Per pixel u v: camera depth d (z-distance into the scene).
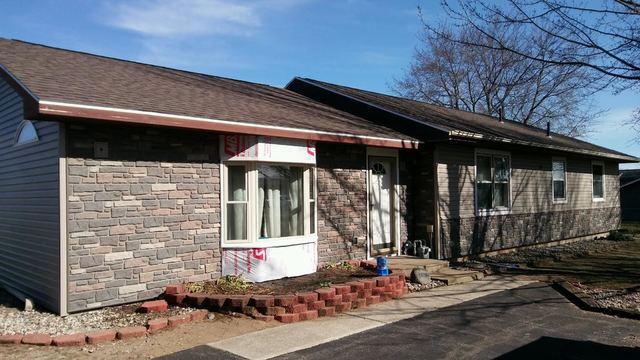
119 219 7.34
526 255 14.35
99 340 5.93
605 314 7.95
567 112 31.89
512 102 31.36
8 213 8.77
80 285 6.98
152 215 7.69
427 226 12.29
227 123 7.96
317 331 6.60
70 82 7.71
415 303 8.30
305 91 15.76
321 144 10.32
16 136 8.39
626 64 8.76
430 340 6.31
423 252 11.91
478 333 6.67
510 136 14.66
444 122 13.56
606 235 20.73
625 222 30.56
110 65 10.70
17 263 8.34
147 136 7.66
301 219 9.64
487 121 18.45
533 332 6.80
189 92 9.89
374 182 11.78
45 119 6.57
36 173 7.58
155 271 7.71
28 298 7.69
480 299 8.66
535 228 16.05
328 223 10.40
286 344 6.02
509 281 10.37
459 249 12.79
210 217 8.41
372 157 11.68
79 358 5.41
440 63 33.94
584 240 19.09
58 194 6.88
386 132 11.65
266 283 8.66
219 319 7.01
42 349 5.69
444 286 9.75
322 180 10.32
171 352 5.64
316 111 12.34
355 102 14.09
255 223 8.74
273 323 6.93
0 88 9.17
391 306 8.08
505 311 7.89
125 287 7.39
